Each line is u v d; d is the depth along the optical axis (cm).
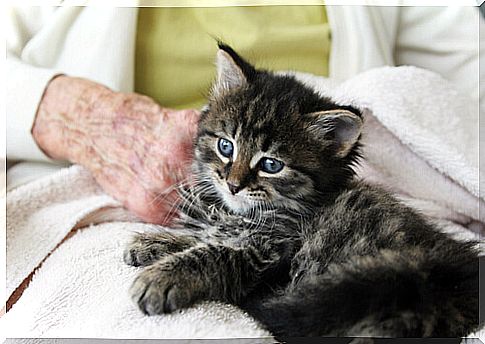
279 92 33
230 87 34
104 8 46
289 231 31
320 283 28
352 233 31
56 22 47
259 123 32
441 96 39
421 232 31
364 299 26
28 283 34
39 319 30
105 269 32
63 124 42
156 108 41
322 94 36
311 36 47
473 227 38
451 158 37
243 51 46
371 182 35
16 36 48
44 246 35
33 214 37
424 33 51
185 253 30
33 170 43
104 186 40
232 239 32
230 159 33
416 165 38
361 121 32
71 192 39
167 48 46
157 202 37
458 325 27
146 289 29
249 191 32
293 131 32
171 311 28
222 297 29
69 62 47
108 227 36
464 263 28
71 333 29
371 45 47
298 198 32
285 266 30
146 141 39
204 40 46
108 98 41
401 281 27
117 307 29
